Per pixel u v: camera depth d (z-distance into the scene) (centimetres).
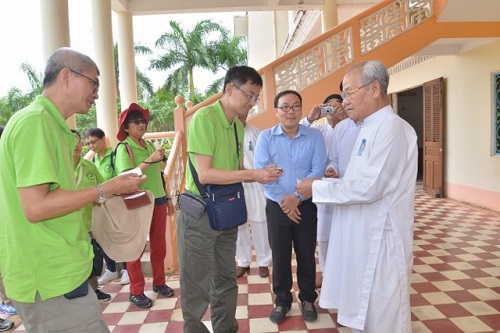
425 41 544
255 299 321
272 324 277
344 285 196
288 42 1247
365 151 188
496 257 403
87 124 1988
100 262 245
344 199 187
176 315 298
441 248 438
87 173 265
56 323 138
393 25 539
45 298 135
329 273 206
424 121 812
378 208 187
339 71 529
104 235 227
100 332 149
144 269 380
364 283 187
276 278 276
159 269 330
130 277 313
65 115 144
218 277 226
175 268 391
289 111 255
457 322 271
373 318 186
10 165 131
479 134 645
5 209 134
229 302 229
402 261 184
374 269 185
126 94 709
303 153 260
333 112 315
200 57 1902
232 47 1927
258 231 362
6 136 132
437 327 264
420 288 330
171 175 401
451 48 669
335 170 282
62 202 129
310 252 272
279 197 263
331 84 528
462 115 688
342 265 198
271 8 716
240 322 281
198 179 202
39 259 134
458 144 704
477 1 505
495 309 289
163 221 324
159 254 327
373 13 532
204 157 196
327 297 205
